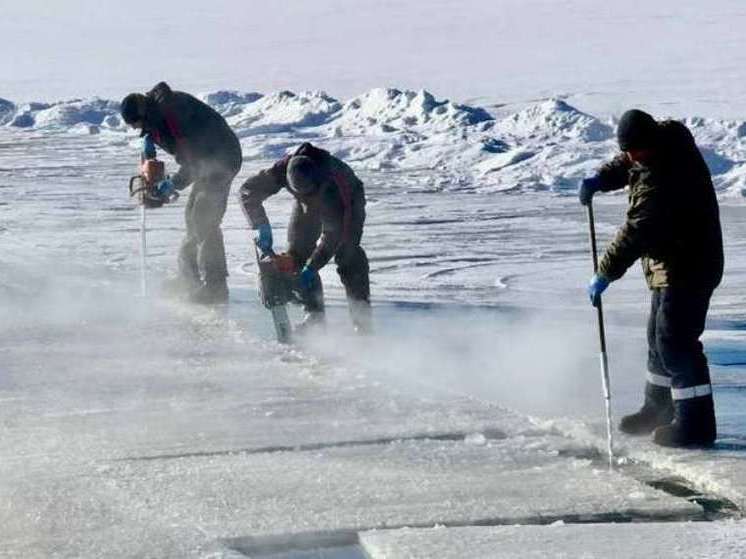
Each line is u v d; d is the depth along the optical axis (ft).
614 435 43.01
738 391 50.31
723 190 123.95
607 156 141.90
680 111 193.57
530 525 34.32
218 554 32.09
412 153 158.51
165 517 35.01
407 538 33.12
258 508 35.68
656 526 34.01
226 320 66.08
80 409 47.52
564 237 100.63
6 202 129.29
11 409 47.65
